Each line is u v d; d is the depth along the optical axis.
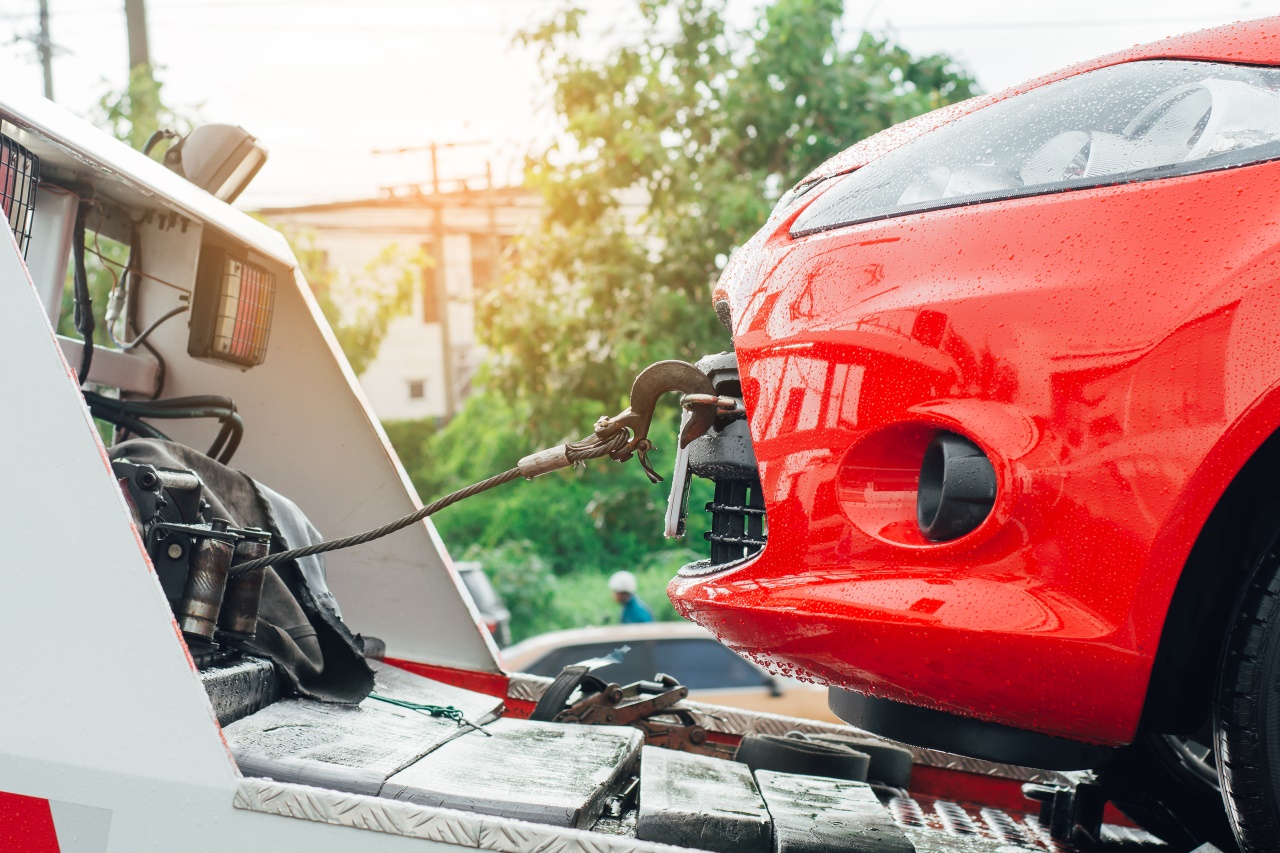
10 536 1.51
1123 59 1.74
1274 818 1.50
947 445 1.58
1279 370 1.41
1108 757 1.76
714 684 7.65
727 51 12.59
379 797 1.52
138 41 14.49
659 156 11.97
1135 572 1.47
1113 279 1.52
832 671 1.70
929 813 2.41
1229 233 1.48
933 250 1.66
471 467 19.98
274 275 2.86
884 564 1.63
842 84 12.47
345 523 2.91
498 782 1.64
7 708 1.47
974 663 1.54
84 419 1.52
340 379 2.88
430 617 2.89
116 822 1.42
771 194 12.34
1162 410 1.46
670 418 12.87
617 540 17.52
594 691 2.68
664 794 1.70
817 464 1.70
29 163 2.13
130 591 1.47
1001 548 1.54
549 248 12.71
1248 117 1.55
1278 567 1.48
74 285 2.55
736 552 1.94
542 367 12.69
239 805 1.40
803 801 1.79
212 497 2.14
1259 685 1.48
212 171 2.74
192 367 2.90
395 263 23.73
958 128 1.80
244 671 1.92
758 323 1.84
